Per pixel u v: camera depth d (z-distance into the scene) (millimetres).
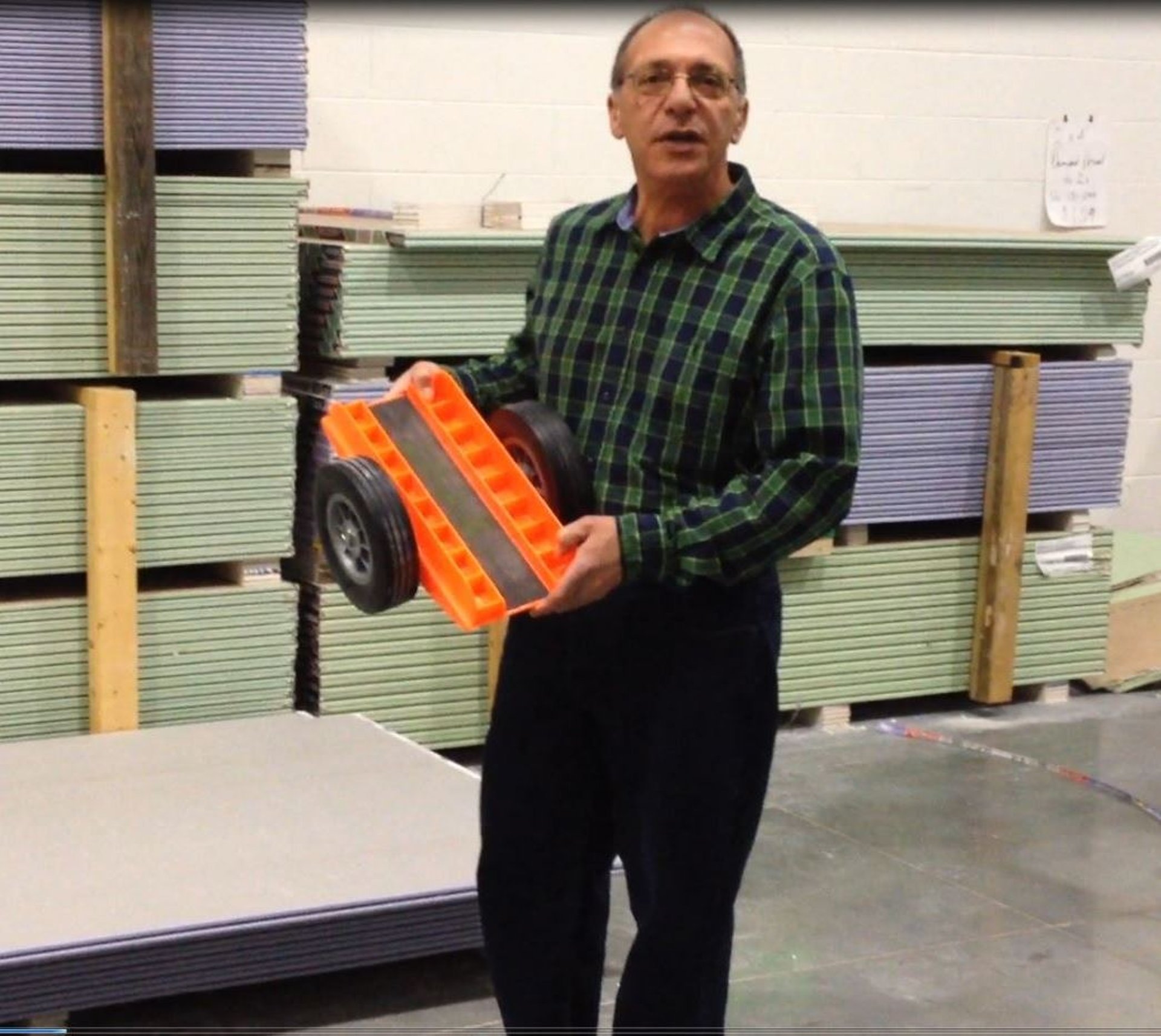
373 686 5496
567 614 2986
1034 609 6414
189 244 4984
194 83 4902
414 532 2906
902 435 6066
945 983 4176
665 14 2881
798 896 4676
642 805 2967
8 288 4805
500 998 3188
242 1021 3887
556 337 3059
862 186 7031
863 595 6133
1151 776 5754
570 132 6430
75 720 5109
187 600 5172
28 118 4719
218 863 4035
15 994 3545
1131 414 7715
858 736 6105
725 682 2906
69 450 4977
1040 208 7445
